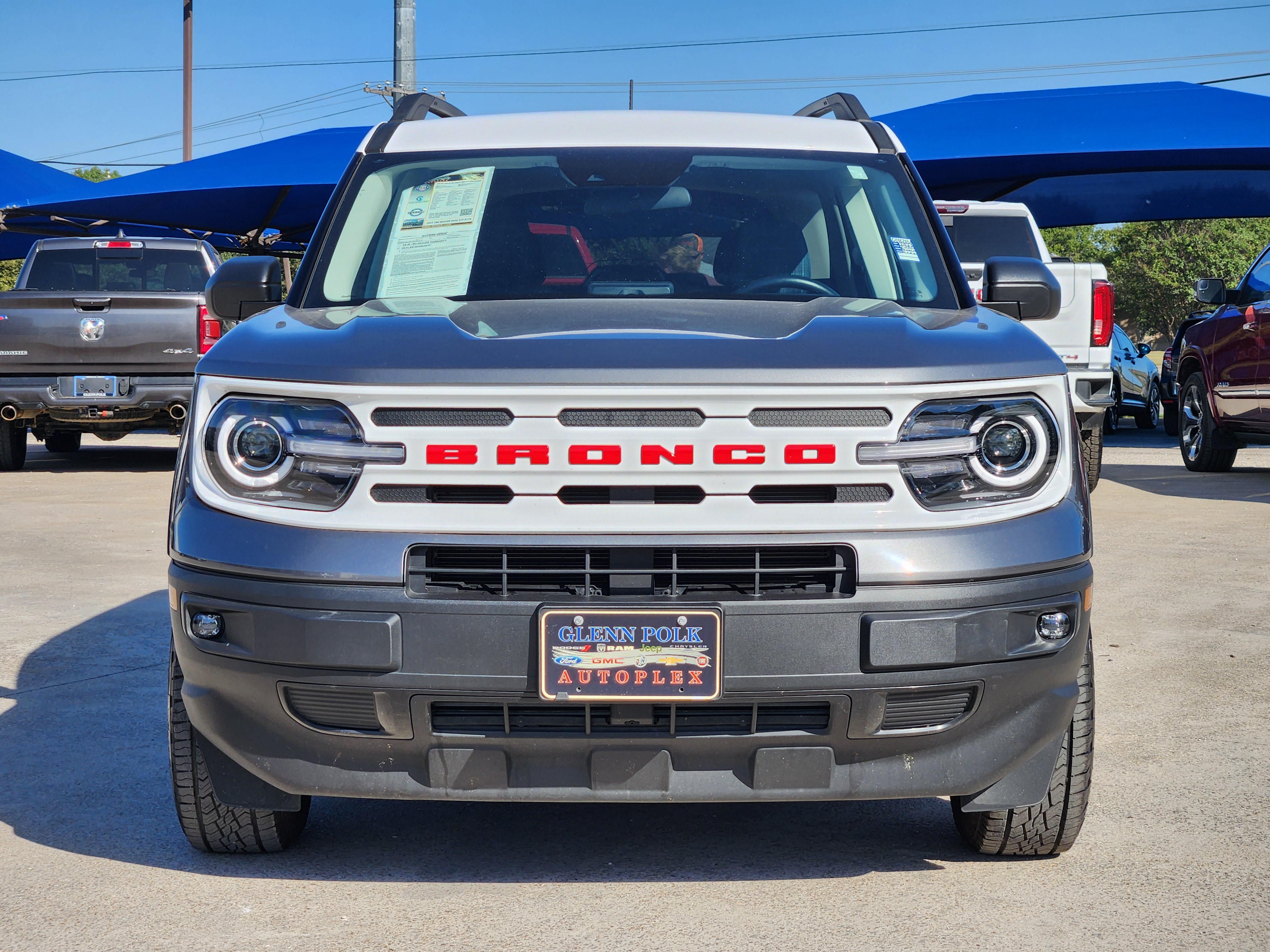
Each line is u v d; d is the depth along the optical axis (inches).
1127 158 641.0
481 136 159.0
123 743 161.6
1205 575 271.3
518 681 101.3
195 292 457.4
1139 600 246.1
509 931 108.7
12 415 446.0
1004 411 106.3
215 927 109.7
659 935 107.8
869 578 101.9
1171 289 2416.3
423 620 101.2
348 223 146.9
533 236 144.8
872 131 164.4
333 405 104.0
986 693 105.2
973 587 103.0
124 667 199.5
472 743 104.4
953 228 410.0
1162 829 132.0
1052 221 879.7
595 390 101.1
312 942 106.6
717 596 102.0
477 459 101.6
